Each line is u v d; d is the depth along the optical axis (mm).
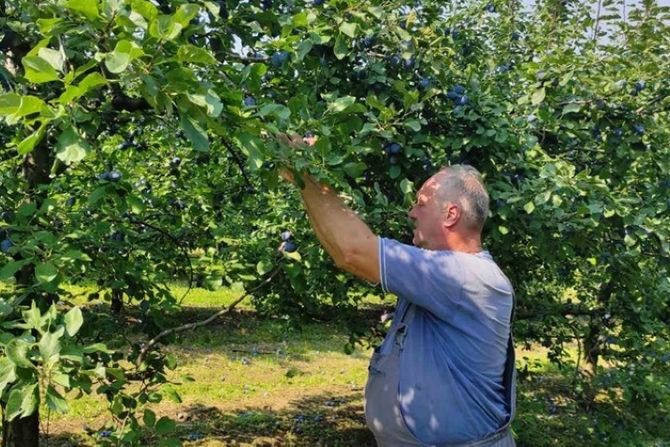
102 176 2393
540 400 6152
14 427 3125
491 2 4355
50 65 1298
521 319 4672
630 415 5258
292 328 4957
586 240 3055
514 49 4594
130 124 3453
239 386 6984
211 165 4086
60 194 3365
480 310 1817
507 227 2928
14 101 1305
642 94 3375
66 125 1399
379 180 2854
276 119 1822
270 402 6562
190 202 4129
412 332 1890
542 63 3160
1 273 1924
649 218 3248
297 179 1859
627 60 3223
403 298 1841
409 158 2680
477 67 3746
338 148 2184
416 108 2377
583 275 4969
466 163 2816
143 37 1462
